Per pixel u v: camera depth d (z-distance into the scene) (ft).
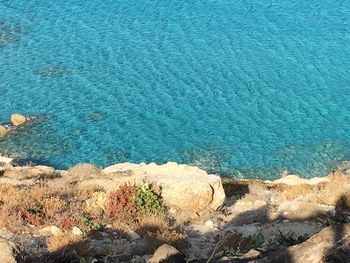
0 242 49.42
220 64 225.76
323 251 37.04
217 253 53.01
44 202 72.23
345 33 248.52
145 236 62.39
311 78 214.07
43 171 111.96
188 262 46.62
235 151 169.17
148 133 180.75
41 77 217.56
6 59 231.30
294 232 65.46
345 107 194.18
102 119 188.85
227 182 130.52
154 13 274.36
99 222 66.18
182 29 257.34
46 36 252.21
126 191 77.46
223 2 285.23
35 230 59.82
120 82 213.66
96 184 88.58
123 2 288.30
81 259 48.52
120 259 53.98
